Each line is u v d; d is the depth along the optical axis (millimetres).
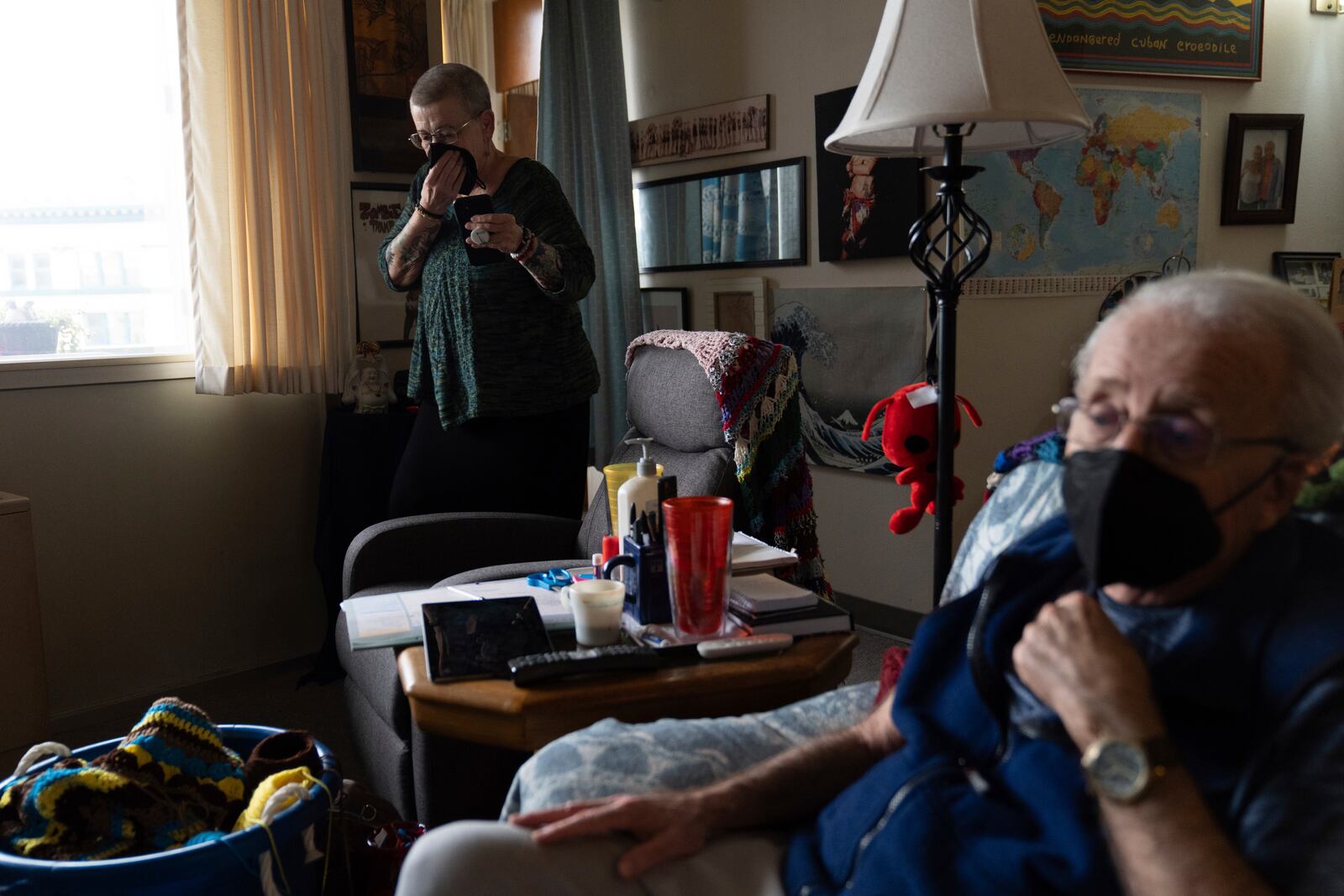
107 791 1400
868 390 3273
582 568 1949
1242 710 792
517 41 3789
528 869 954
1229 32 3275
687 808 1027
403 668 1327
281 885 1415
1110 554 783
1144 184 3246
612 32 3764
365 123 3164
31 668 2316
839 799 1031
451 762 1743
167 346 3012
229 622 3090
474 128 2326
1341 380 794
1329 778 703
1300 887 691
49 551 2740
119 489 2848
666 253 4020
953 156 1639
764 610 1421
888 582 3309
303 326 3025
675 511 1345
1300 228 3625
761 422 2078
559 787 1080
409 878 949
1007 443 3166
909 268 3113
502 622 1420
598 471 3840
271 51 2895
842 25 3211
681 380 2191
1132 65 3146
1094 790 767
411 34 3264
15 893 1325
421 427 2615
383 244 2588
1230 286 812
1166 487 771
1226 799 781
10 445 2658
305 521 3225
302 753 1591
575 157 3742
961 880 866
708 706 1280
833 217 3309
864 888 911
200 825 1474
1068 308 3195
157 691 2953
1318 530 845
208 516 3023
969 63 1462
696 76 3785
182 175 3002
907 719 1011
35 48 2770
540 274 2303
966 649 1038
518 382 2445
